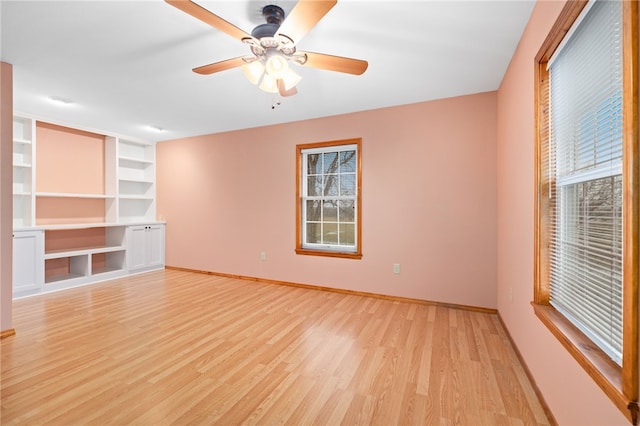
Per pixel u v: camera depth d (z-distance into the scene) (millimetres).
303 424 1496
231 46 2240
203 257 4973
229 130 4660
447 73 2689
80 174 4562
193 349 2277
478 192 3160
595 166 1246
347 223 3924
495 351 2262
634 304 887
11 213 2551
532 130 1819
